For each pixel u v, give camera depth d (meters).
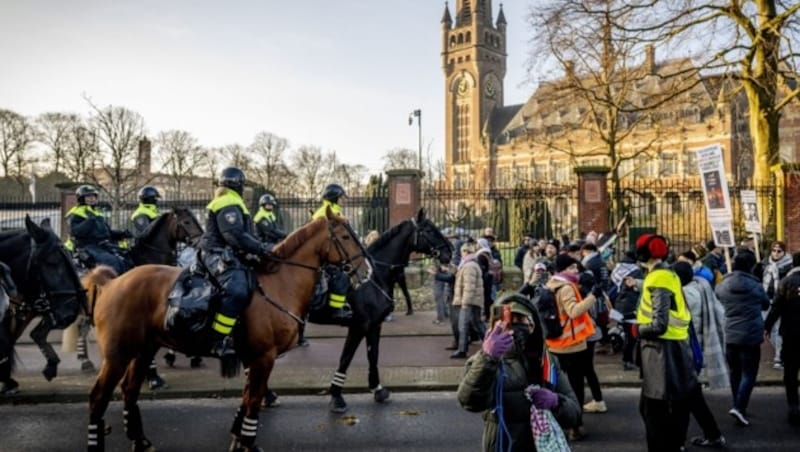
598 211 19.70
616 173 27.17
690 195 20.36
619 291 10.62
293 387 9.16
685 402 5.66
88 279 6.86
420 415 8.02
